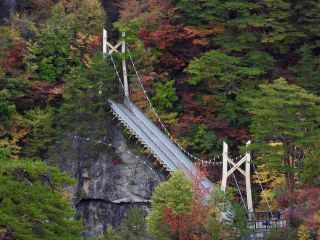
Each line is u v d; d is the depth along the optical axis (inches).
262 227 5856.3
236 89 7578.7
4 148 7091.5
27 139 7347.4
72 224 4382.4
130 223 6151.6
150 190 6973.4
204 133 7313.0
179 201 5654.5
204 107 7593.5
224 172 6304.1
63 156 7258.9
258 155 6840.6
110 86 7529.5
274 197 6466.5
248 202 6338.6
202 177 6063.0
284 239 5615.2
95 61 7613.2
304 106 6067.9
